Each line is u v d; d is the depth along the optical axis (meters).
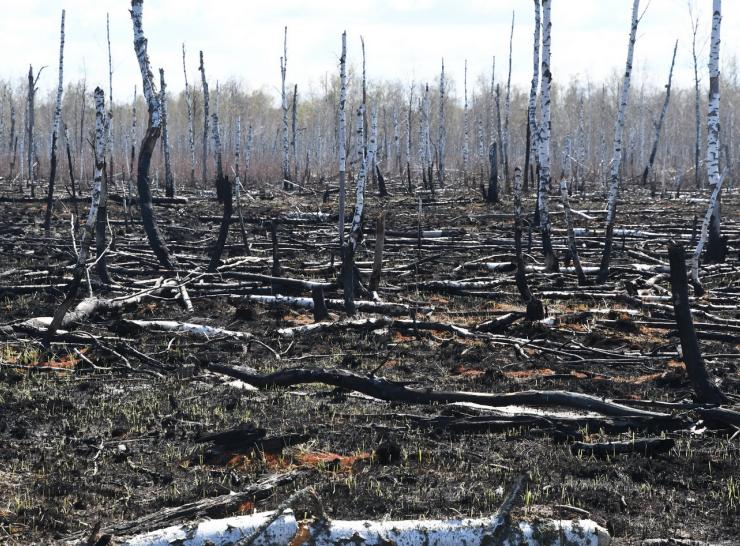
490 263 20.98
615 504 7.31
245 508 6.95
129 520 6.82
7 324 13.84
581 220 32.03
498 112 52.88
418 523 5.70
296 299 16.16
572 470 8.14
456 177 59.84
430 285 18.03
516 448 8.77
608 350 13.42
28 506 7.09
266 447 8.58
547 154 21.14
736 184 61.31
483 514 6.92
